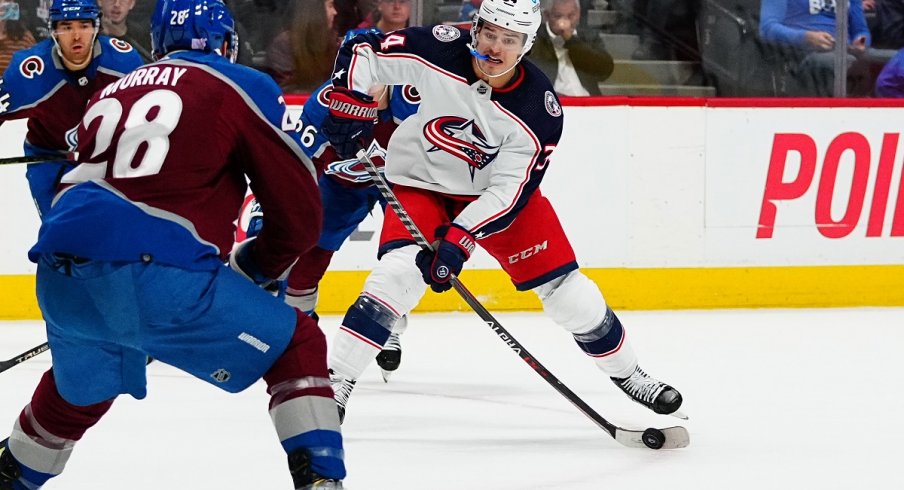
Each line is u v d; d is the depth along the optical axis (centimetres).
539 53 1414
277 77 1387
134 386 460
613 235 1362
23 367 1016
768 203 1391
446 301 1369
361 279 1340
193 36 465
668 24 1427
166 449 685
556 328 1252
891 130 1410
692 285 1383
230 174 452
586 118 1348
